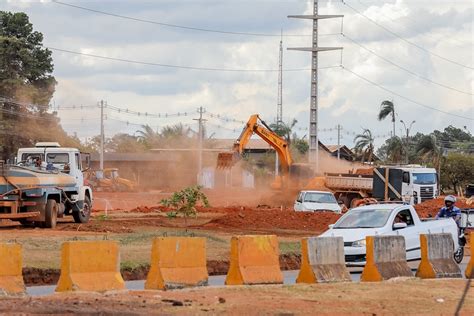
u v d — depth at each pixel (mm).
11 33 155250
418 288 36406
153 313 27906
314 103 145625
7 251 31969
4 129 148500
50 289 38281
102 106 177000
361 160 187250
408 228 48312
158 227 67188
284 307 30297
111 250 33812
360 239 46156
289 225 75188
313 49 147250
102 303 29500
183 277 35125
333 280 38656
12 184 63594
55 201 66125
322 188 113625
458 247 51594
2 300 29781
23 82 151625
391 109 172250
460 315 30297
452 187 196000
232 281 37031
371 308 30969
